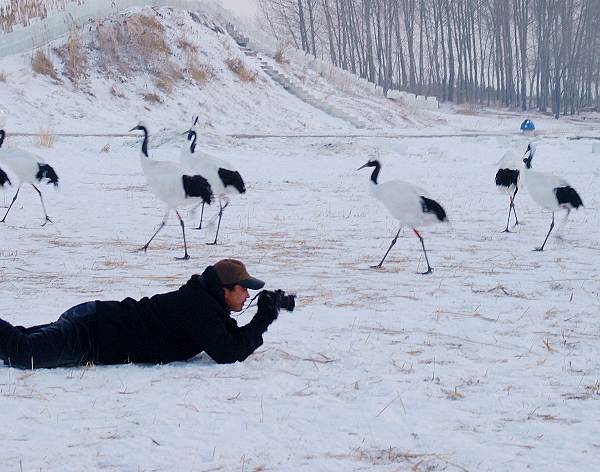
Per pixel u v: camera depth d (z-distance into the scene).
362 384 5.95
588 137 39.75
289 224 16.12
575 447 4.75
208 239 14.15
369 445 4.73
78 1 46.28
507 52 81.69
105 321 6.34
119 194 20.56
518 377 6.23
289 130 44.25
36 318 7.80
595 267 11.62
